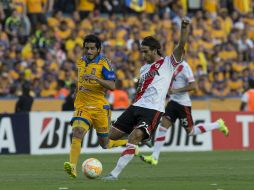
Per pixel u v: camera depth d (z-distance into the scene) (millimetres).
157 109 36250
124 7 94812
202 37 92125
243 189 32125
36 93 75500
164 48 87938
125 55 83312
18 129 61969
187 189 31953
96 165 36375
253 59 93625
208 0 99375
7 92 74688
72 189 31609
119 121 37344
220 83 86062
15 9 82125
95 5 92125
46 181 36469
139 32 88438
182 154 61469
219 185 34000
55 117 63125
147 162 47250
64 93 74938
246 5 101750
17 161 53062
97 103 37406
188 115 50594
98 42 37125
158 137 48875
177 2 97375
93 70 37062
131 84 80062
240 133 69438
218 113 68312
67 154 61906
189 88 49781
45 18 86500
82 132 36625
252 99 72875
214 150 67438
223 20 97375
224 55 91500
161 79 36469
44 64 79500
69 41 83750
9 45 79438
